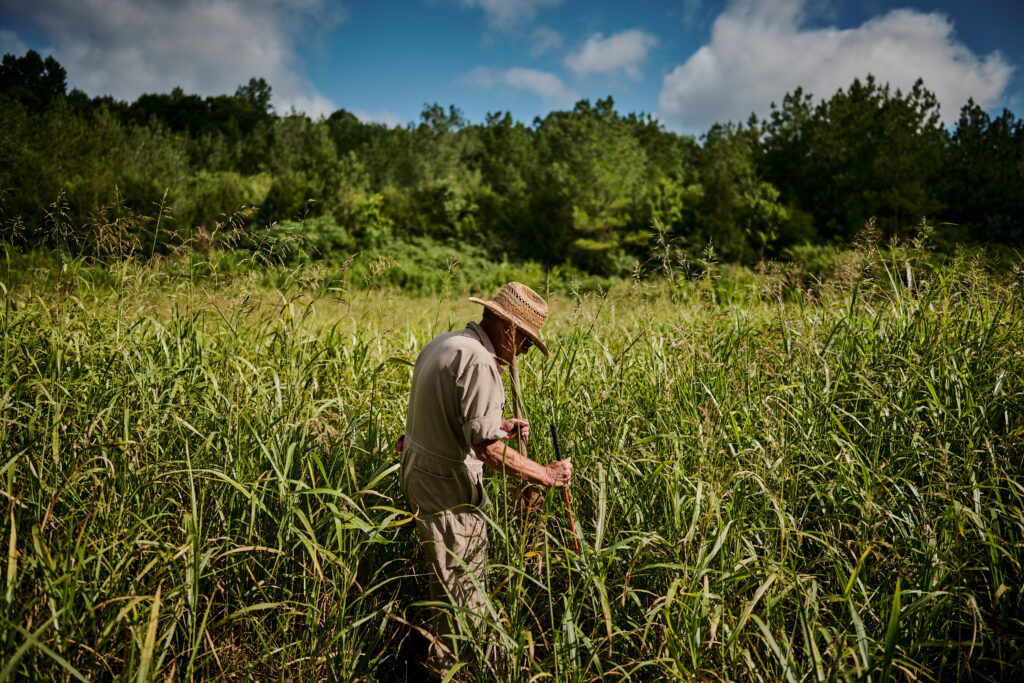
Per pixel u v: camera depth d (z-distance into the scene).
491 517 2.69
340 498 2.69
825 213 20.92
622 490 2.77
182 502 2.73
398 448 2.67
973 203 17.59
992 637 2.28
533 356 3.80
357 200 24.23
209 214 18.77
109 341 3.47
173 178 24.30
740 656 2.14
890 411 3.14
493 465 2.41
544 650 2.54
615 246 23.34
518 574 2.35
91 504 2.35
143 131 27.53
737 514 2.46
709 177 27.80
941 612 2.33
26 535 2.35
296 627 2.51
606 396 3.41
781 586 2.28
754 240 20.20
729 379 3.52
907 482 2.68
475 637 2.33
